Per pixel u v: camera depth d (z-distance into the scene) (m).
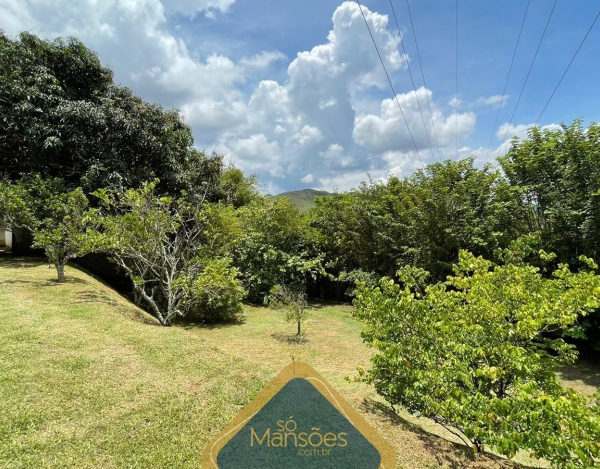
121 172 11.05
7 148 11.14
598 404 3.14
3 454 2.78
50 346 4.84
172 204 11.72
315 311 12.72
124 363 4.62
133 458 2.88
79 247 7.97
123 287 12.10
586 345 8.40
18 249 12.03
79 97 12.15
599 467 2.24
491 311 3.59
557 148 8.26
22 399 3.53
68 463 2.77
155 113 12.43
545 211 7.82
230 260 10.82
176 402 3.78
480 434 2.69
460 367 3.20
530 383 2.69
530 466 3.45
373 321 4.11
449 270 10.09
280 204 14.55
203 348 5.39
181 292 8.02
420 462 3.01
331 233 15.52
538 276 4.05
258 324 10.09
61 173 11.56
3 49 10.52
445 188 10.04
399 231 11.89
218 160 14.65
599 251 7.23
